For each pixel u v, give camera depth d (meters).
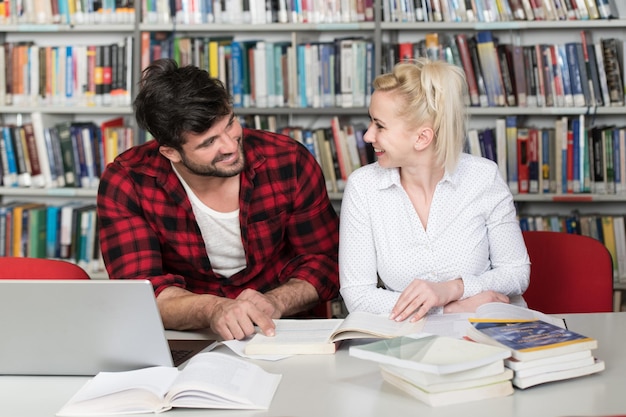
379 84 1.91
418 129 1.89
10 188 3.69
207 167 1.92
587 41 3.53
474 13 3.46
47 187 3.70
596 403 1.28
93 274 3.67
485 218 2.04
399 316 1.71
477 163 2.05
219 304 1.78
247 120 3.63
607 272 2.22
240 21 3.55
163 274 2.09
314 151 3.57
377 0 3.43
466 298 1.88
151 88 1.84
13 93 3.70
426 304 1.73
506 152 3.49
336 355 1.58
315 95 3.53
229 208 2.12
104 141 3.66
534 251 2.32
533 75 3.46
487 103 3.49
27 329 1.47
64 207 3.71
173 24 3.56
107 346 1.47
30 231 3.67
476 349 1.34
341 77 3.50
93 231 3.67
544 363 1.35
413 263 2.00
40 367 1.51
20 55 3.68
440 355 1.31
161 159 2.10
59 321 1.46
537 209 3.77
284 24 3.51
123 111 3.61
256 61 3.54
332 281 2.19
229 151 1.90
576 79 3.43
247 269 2.18
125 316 1.44
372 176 2.03
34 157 3.68
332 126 3.54
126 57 3.61
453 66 1.91
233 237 2.14
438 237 2.00
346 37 3.73
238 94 3.57
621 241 3.47
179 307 1.85
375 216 2.01
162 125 1.84
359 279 2.01
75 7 3.65
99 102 3.65
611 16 3.39
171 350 1.67
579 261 2.25
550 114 3.59
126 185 2.11
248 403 1.29
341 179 3.57
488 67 3.47
